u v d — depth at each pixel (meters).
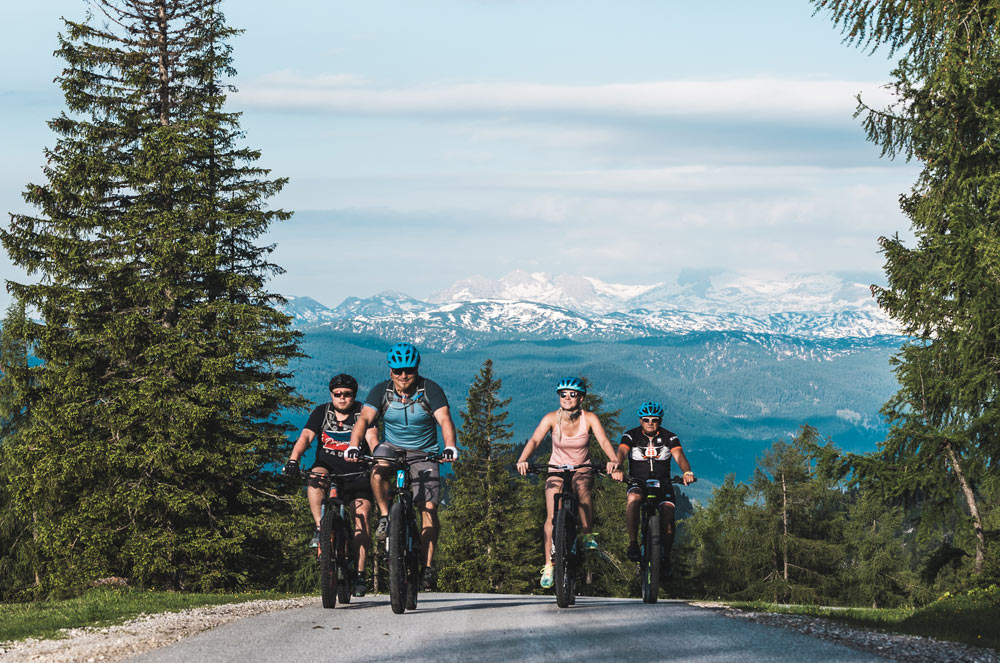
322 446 12.60
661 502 14.19
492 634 10.15
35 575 42.44
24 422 40.91
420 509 11.96
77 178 32.97
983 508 38.97
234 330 32.09
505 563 58.03
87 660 8.84
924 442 25.98
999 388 24.30
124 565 30.66
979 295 23.81
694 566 66.94
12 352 39.56
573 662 8.59
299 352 33.25
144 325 31.70
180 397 30.66
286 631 10.33
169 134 33.31
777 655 9.29
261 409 32.16
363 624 10.91
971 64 17.78
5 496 41.62
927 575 28.00
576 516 12.93
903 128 23.98
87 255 32.53
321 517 12.72
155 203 33.81
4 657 9.34
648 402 14.16
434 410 11.80
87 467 30.08
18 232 32.62
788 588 61.59
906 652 10.34
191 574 30.16
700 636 10.35
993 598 20.44
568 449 12.83
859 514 62.03
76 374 31.25
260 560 33.03
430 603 14.44
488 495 59.22
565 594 12.58
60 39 34.94
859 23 17.97
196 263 32.25
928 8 17.41
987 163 22.75
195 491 30.12
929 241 25.67
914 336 27.06
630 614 12.38
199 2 36.75
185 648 9.26
